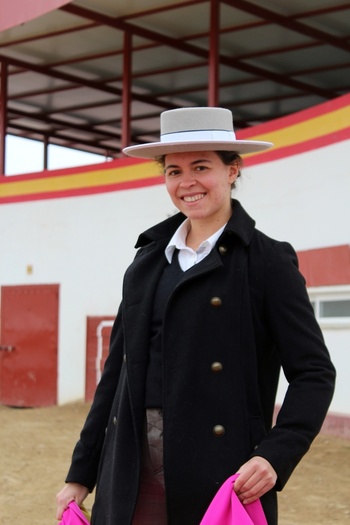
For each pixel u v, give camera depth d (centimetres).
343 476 697
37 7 1201
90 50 1454
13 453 848
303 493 650
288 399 255
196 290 265
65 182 1277
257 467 245
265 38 1371
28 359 1302
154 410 265
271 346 269
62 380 1266
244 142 266
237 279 264
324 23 1295
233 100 1783
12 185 1333
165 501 261
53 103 1809
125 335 274
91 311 1238
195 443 257
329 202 888
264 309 264
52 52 1472
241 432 257
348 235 863
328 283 886
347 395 859
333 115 886
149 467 265
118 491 264
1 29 1262
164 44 1371
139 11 1253
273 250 269
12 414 1156
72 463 293
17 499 666
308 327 262
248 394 261
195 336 261
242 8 1209
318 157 903
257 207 978
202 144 265
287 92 1714
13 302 1322
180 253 278
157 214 1166
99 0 1209
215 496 249
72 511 283
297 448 250
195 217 273
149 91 1719
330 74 1581
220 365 259
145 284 277
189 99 1775
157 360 268
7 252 1332
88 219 1246
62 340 1268
